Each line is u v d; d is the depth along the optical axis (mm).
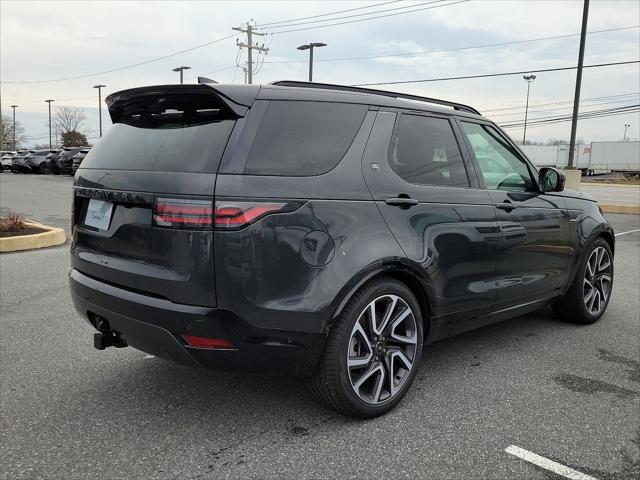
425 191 3439
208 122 2920
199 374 3857
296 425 3141
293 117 2998
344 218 2971
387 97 3500
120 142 3270
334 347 2965
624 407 3432
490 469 2729
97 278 3156
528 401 3494
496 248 3891
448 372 3957
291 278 2795
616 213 16156
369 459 2799
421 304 3500
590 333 4906
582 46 19953
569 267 4766
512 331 4945
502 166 4199
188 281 2707
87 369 3920
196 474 2648
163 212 2758
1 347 4328
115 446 2893
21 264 7539
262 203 2730
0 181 27203
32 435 2996
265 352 2812
